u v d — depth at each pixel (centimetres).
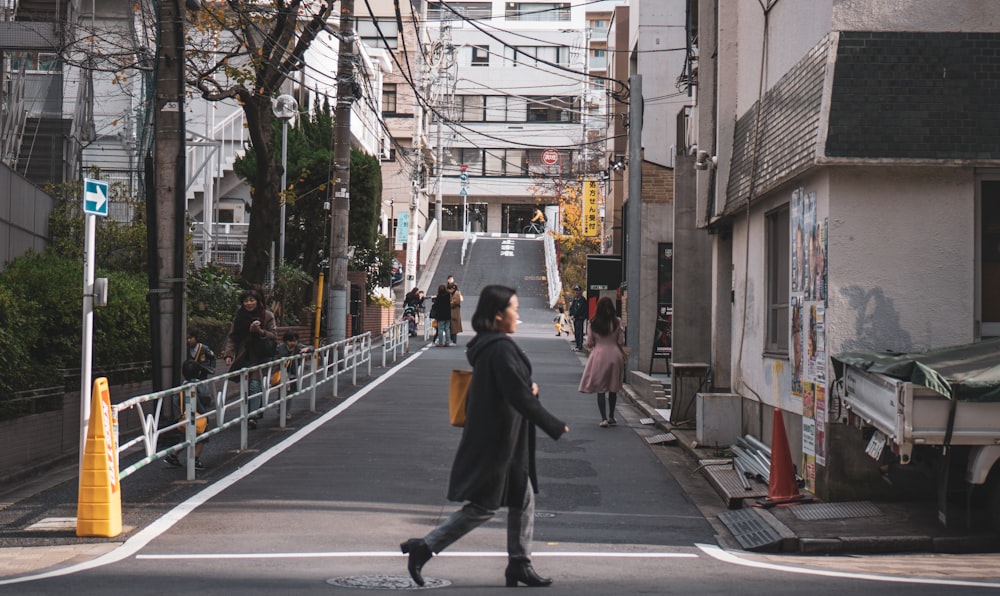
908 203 1032
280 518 973
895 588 693
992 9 1039
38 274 1483
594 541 912
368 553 823
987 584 711
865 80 1027
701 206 1648
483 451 656
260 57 2231
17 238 1761
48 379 1357
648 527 995
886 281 1032
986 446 855
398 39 7425
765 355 1325
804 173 1087
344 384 2308
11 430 1212
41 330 1416
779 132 1197
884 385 887
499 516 1017
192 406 1189
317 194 3500
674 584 707
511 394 642
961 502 955
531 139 9300
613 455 1430
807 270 1117
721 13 1530
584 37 9269
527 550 688
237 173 3534
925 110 1017
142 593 657
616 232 4009
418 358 3103
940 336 1028
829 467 1036
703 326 1841
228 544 860
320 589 671
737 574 758
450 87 8981
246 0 2259
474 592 667
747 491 1122
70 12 2366
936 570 786
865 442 1024
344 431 1584
